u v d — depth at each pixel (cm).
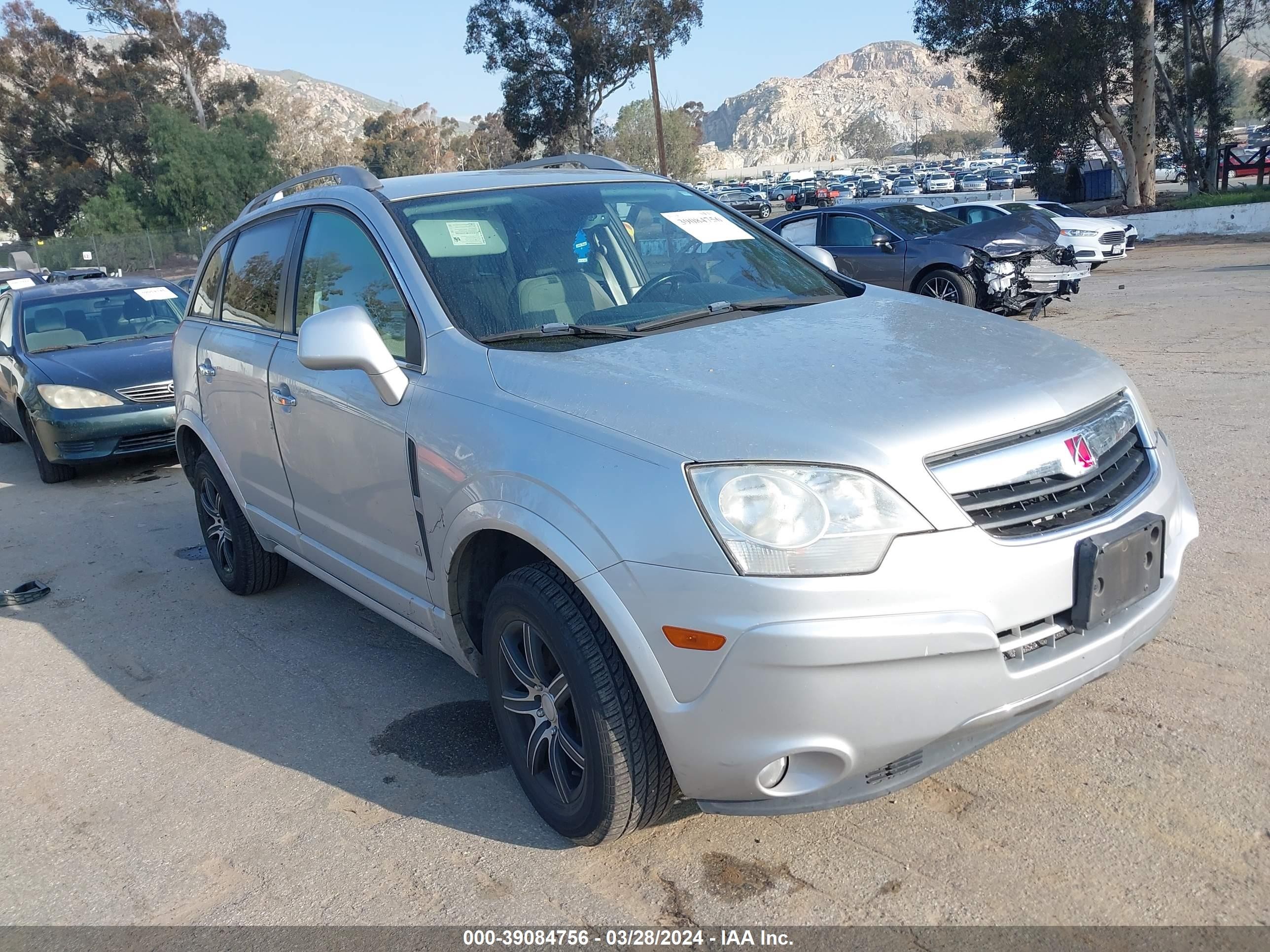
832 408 248
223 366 453
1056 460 252
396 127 9588
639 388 266
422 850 297
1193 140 3497
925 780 303
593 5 4709
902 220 1288
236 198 5481
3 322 989
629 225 380
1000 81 3247
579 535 252
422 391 313
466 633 319
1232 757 296
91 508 751
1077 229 1788
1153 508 271
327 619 488
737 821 294
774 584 226
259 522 458
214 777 351
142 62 6047
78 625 511
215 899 284
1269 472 539
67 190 5994
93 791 350
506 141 8906
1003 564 236
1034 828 276
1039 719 327
